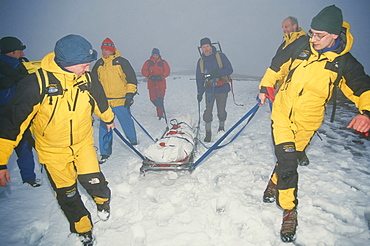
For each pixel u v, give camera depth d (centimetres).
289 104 254
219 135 548
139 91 1214
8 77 289
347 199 301
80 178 246
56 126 216
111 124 282
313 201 301
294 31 380
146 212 297
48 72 206
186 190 336
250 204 302
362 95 220
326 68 229
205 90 521
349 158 397
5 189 356
